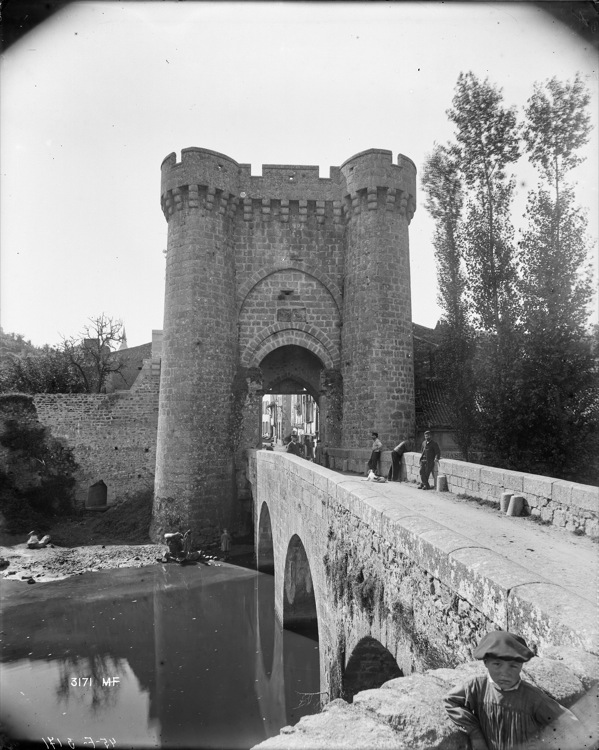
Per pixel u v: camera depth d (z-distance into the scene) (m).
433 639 6.50
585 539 9.71
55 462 38.66
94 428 39.44
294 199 32.69
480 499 14.38
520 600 4.70
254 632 18.69
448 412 30.75
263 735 12.78
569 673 3.63
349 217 31.77
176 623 19.62
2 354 46.78
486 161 21.39
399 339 29.77
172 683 15.14
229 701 14.32
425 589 6.78
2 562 26.94
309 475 14.22
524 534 10.21
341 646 10.89
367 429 29.25
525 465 19.19
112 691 14.62
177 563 26.78
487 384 20.47
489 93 20.64
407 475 20.53
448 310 23.75
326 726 3.46
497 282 20.86
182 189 30.41
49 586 23.73
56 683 15.14
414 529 7.26
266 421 106.38
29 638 18.42
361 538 9.69
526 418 18.86
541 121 18.09
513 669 3.26
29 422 38.84
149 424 39.94
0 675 15.60
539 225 18.67
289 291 32.66
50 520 36.56
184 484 29.00
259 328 32.28
